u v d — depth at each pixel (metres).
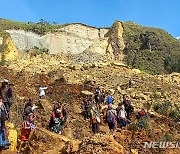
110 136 9.71
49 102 19.70
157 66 62.81
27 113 13.90
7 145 10.31
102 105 21.61
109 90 24.77
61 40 68.00
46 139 10.88
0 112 10.22
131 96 24.16
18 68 33.47
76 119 18.00
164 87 27.25
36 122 16.34
